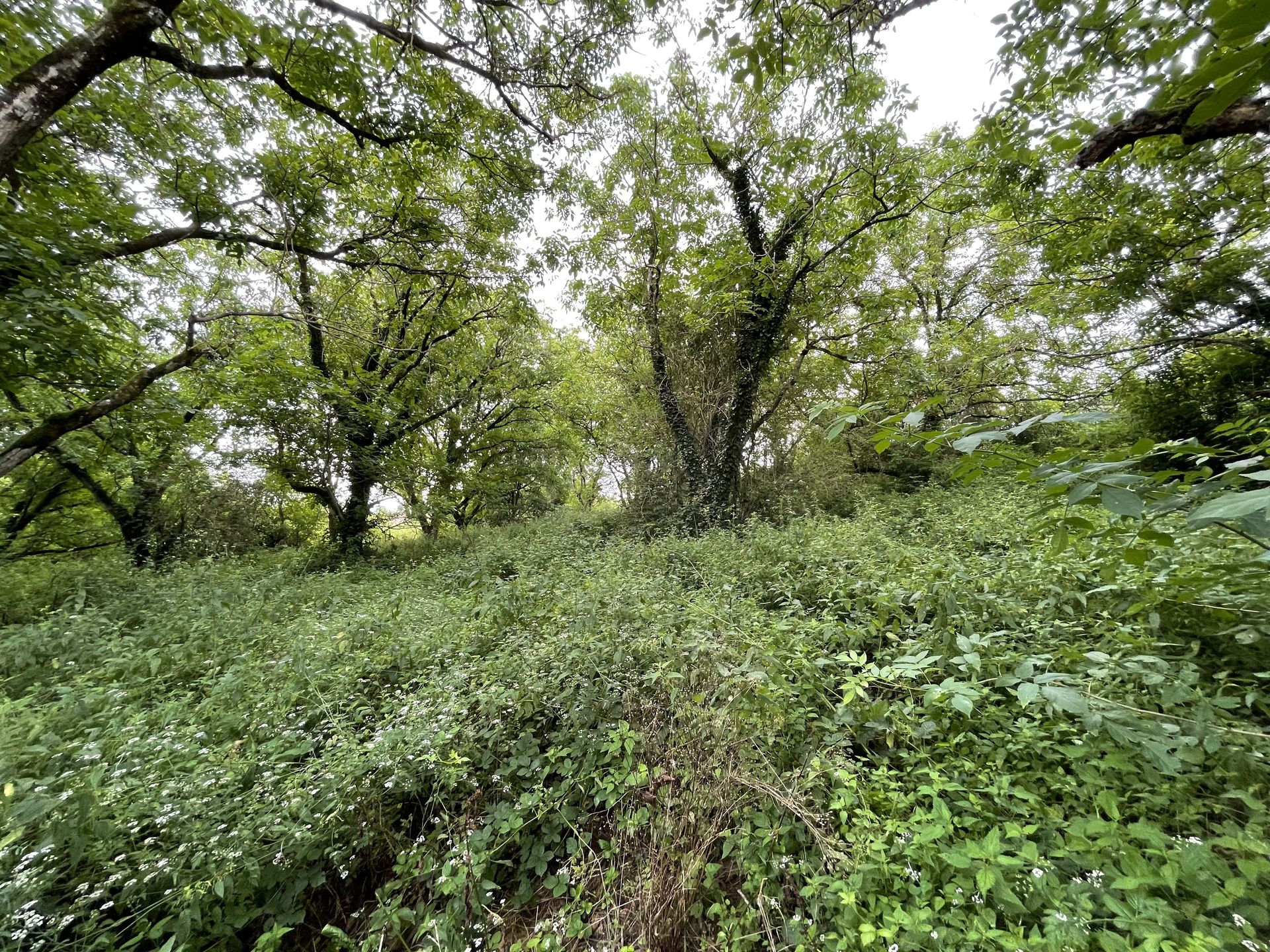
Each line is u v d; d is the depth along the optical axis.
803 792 2.16
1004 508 5.88
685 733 2.56
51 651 4.50
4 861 2.01
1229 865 1.55
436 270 9.53
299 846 2.41
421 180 8.02
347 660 4.05
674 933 1.96
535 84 5.98
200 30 4.84
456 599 5.40
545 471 18.08
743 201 10.89
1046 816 1.85
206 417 9.42
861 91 7.31
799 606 3.79
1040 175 6.88
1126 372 8.00
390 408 11.37
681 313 12.22
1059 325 9.95
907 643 2.88
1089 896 1.50
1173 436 8.01
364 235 8.28
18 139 3.31
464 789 2.86
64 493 9.47
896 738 2.39
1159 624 2.55
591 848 2.57
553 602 4.50
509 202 8.70
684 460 11.79
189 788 2.40
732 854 2.24
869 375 12.22
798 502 11.01
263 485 11.34
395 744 2.77
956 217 12.70
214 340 6.32
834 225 10.12
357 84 5.74
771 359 11.79
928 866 1.68
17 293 3.94
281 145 7.43
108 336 5.84
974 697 2.00
